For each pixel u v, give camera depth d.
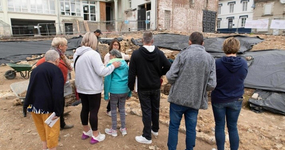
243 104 5.39
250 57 7.09
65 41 3.18
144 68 2.83
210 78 2.45
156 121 3.25
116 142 3.17
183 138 3.40
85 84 2.80
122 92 3.12
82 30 23.66
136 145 3.11
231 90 2.56
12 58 10.55
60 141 3.14
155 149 3.02
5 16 20.03
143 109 3.04
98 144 3.10
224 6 36.88
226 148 3.12
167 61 2.98
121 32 19.38
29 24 22.77
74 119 3.94
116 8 24.89
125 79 3.12
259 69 6.35
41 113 2.44
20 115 4.02
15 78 7.95
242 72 2.54
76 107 4.59
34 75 2.40
